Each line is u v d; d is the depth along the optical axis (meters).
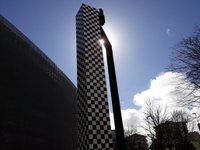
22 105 9.27
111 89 4.30
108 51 4.69
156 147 26.84
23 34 10.25
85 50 7.10
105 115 6.54
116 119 4.02
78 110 7.01
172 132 26.34
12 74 8.91
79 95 7.11
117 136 3.91
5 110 8.12
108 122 6.50
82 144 6.37
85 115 6.41
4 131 7.86
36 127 10.11
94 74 6.93
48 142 11.13
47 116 11.43
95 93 6.66
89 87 6.63
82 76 7.05
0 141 7.57
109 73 4.47
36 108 10.41
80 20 7.83
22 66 9.76
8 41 8.98
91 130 6.12
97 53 7.36
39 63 11.43
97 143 6.05
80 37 7.61
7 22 9.09
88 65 6.94
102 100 6.70
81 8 7.91
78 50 7.64
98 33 7.75
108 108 6.69
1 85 8.12
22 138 8.86
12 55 9.12
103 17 6.41
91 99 6.51
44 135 10.78
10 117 8.34
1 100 8.00
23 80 9.66
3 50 8.57
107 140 6.24
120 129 3.94
